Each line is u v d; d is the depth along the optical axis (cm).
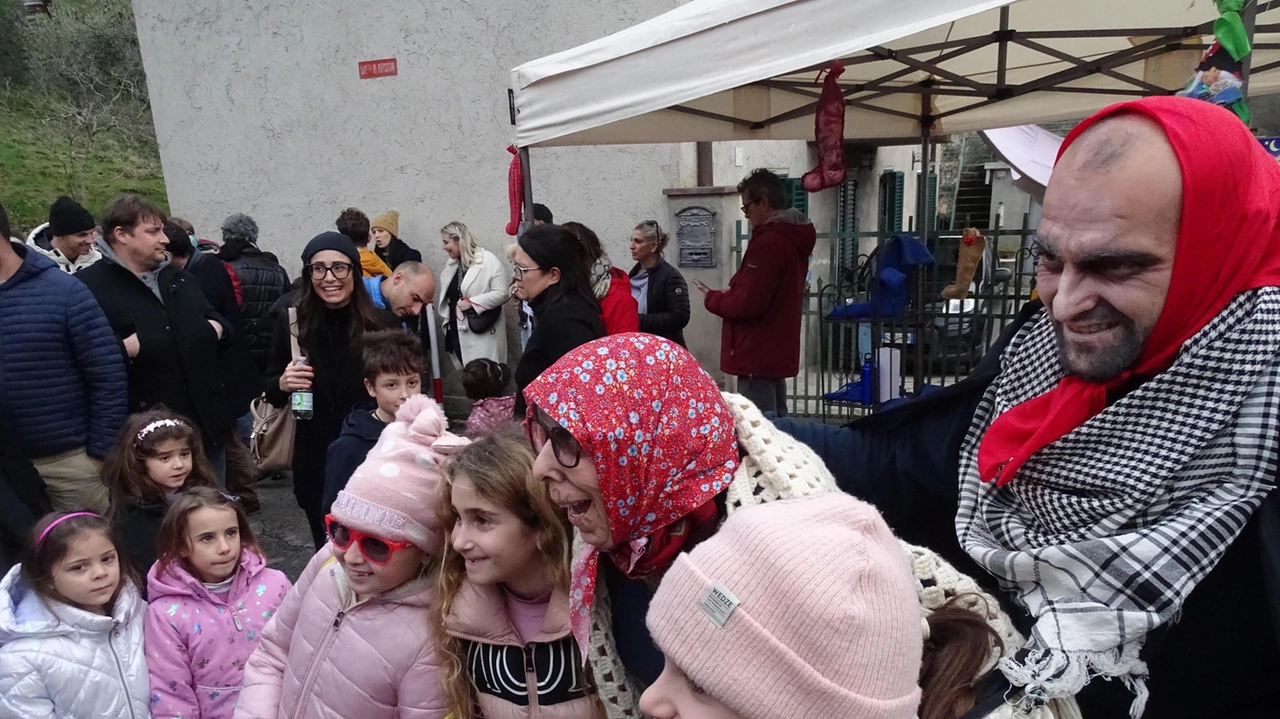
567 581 129
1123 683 91
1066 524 91
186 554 199
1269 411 81
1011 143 478
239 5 612
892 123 449
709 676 76
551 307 289
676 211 516
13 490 254
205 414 345
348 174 617
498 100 561
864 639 73
